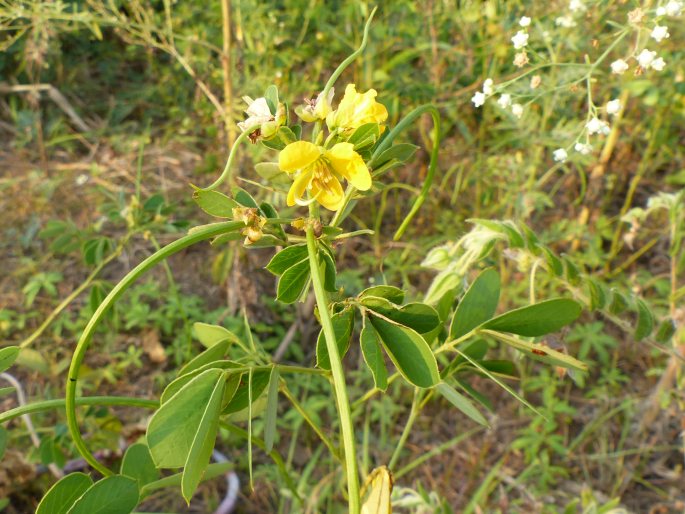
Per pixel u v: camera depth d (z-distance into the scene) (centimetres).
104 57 88
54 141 78
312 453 53
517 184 58
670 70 54
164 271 67
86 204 72
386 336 18
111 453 48
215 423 17
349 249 68
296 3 69
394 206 71
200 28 69
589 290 27
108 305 16
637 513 50
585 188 69
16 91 84
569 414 56
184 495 16
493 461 53
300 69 73
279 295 18
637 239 70
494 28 61
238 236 19
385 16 67
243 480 51
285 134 18
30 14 48
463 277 28
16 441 49
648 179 75
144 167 78
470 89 64
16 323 60
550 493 51
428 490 51
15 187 73
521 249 27
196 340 60
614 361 59
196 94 78
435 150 22
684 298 53
